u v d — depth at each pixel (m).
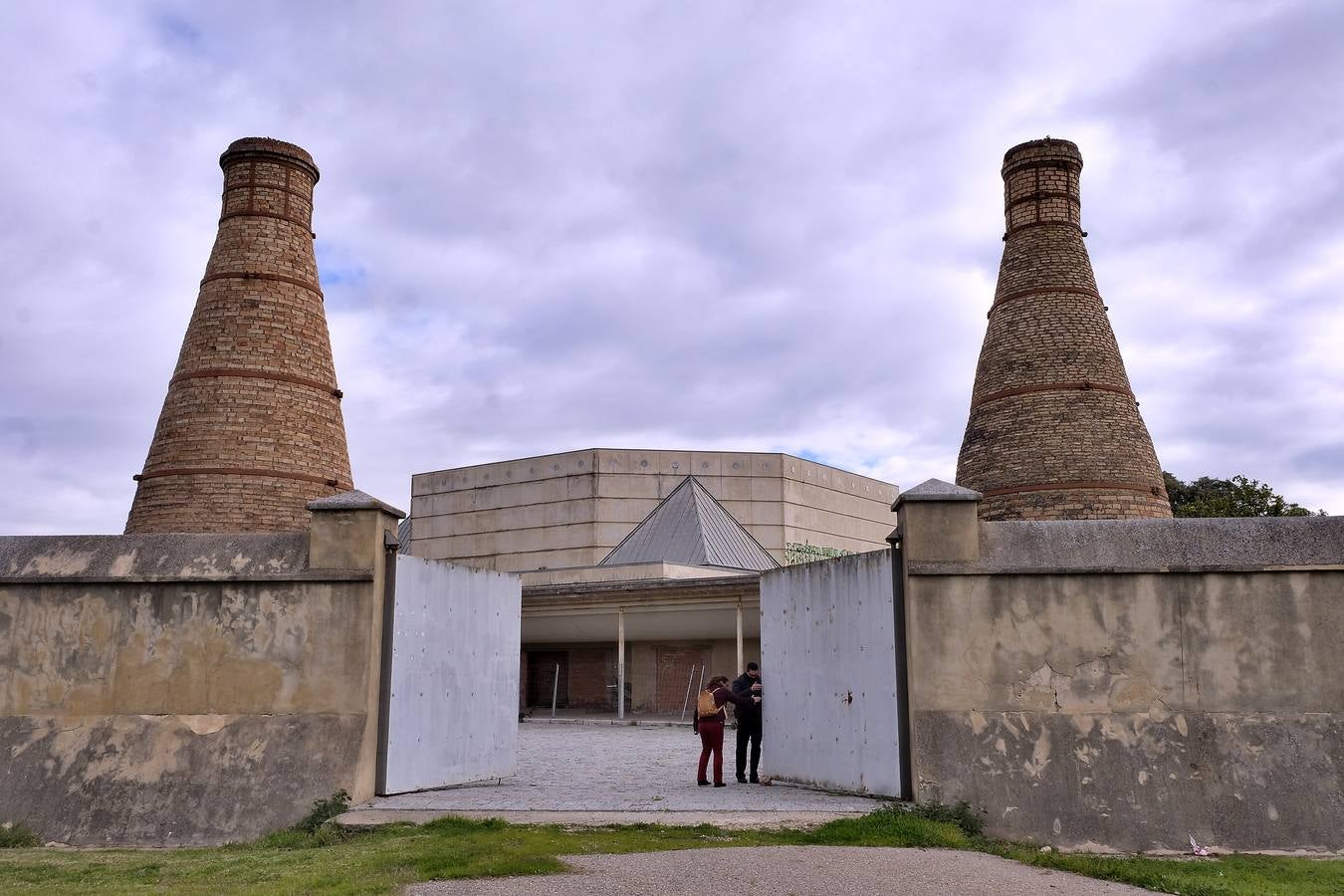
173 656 12.91
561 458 62.09
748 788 14.12
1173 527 12.62
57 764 12.53
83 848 11.69
